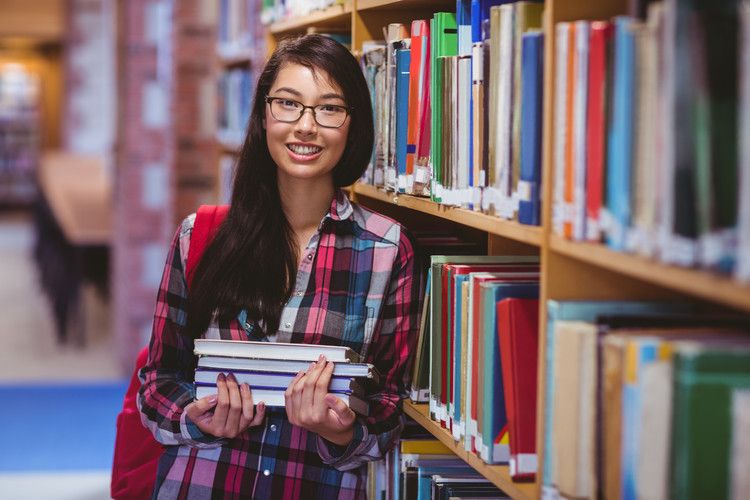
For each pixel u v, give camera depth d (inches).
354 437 72.3
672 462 42.1
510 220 59.9
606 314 52.4
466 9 68.7
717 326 49.8
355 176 79.1
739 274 37.8
